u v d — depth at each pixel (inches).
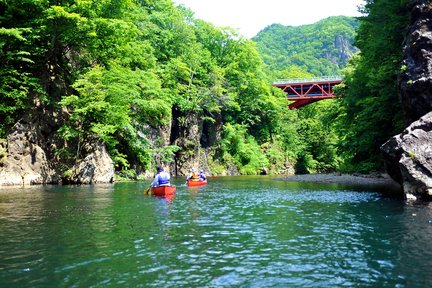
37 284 201.6
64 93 1044.5
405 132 572.1
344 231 336.5
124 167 1178.6
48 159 949.2
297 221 389.4
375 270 225.8
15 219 397.4
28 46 975.6
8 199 582.9
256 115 2244.1
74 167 955.3
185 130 1712.6
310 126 2501.2
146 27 1587.1
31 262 240.1
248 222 382.6
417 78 611.8
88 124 1027.3
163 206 508.4
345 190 765.3
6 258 248.7
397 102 861.8
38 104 959.0
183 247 278.1
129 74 1115.9
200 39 2165.4
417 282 205.6
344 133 1346.0
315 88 2891.2
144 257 251.3
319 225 366.0
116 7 1119.0
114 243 289.4
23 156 892.0
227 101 1879.9
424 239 302.4
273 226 360.8
